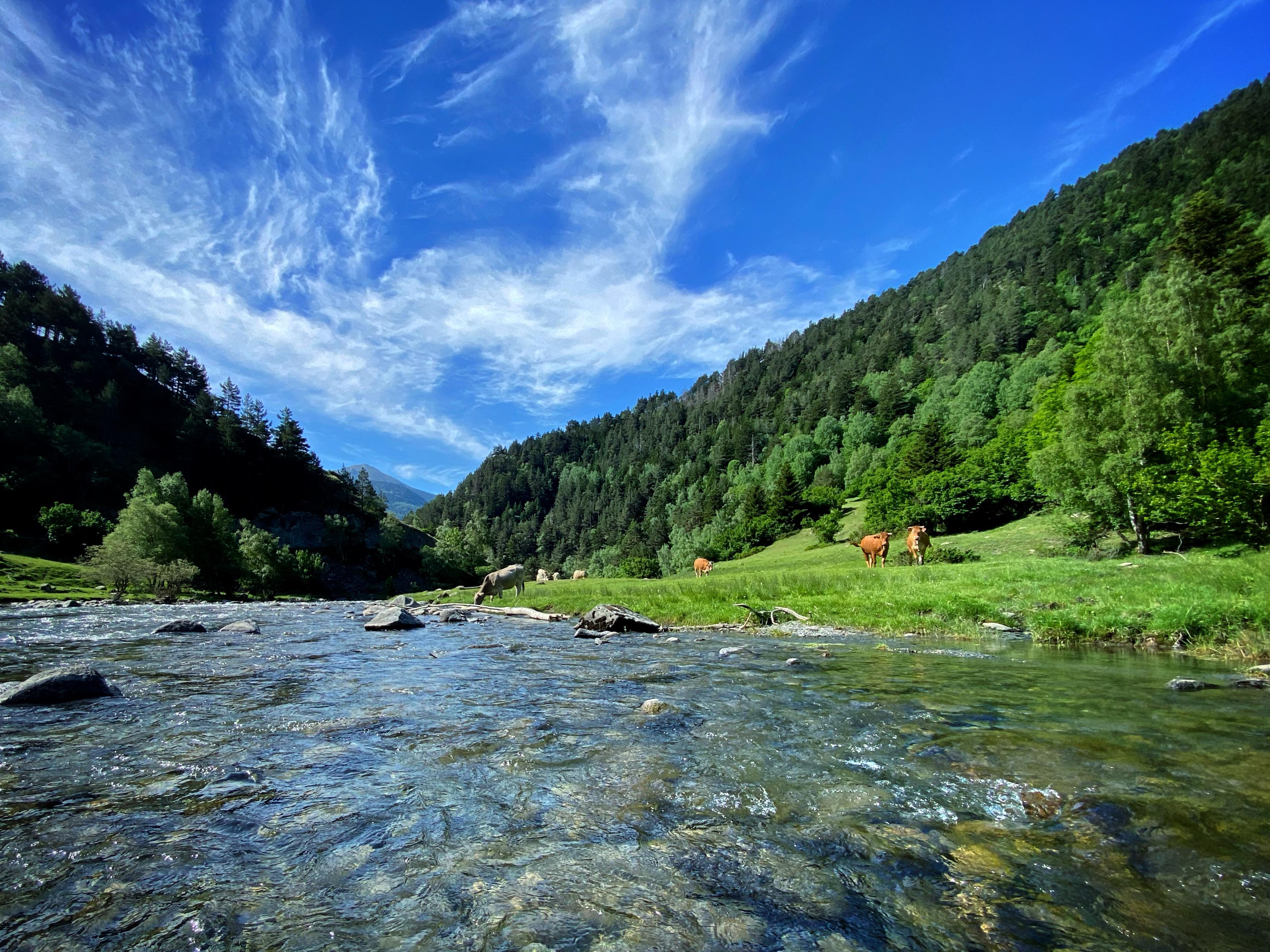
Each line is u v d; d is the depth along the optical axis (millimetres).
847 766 4438
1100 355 28156
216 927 2424
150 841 3172
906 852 3100
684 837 3287
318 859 3012
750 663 9828
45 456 82938
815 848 3156
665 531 129375
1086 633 12234
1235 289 33719
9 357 97688
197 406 120062
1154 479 25141
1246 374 26297
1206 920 2467
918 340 160750
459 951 2270
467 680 8258
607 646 12523
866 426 108938
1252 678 7391
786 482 74250
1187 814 3406
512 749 4906
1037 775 4117
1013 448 50562
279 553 71312
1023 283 153625
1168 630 11203
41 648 11641
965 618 15359
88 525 68250
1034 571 21891
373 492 147000
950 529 48125
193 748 4883
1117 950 2301
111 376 113500
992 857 3041
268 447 124125
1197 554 23281
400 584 107250
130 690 7359
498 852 3102
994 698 6676
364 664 9758
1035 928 2455
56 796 3795
